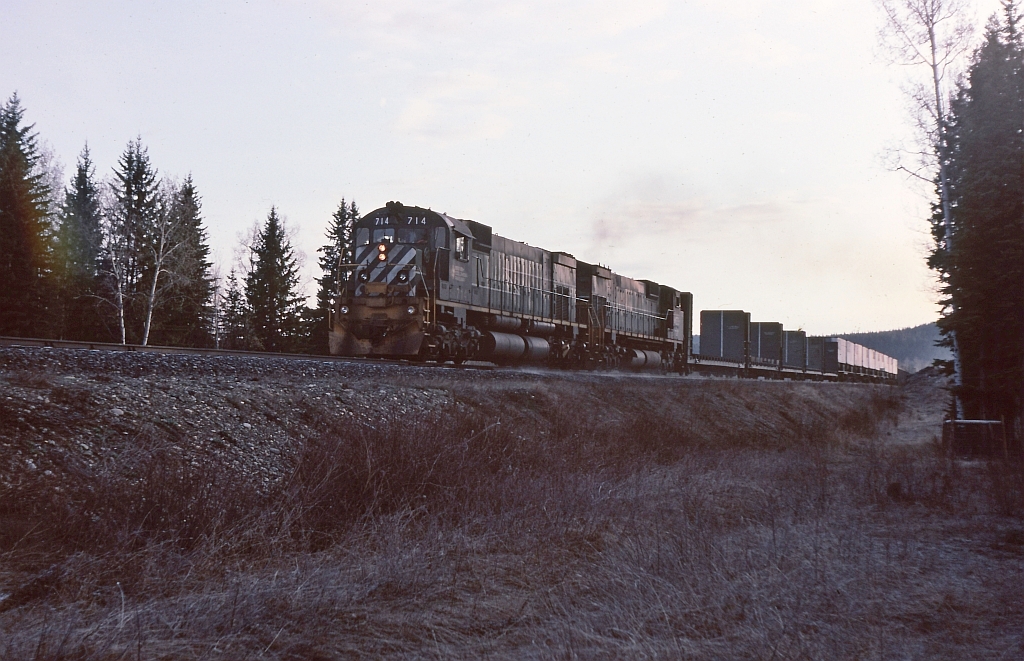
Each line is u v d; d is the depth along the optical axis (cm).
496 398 1695
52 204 5150
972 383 2212
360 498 966
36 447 883
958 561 885
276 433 1130
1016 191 2016
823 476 1469
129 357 1296
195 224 5634
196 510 830
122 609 586
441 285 2436
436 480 1045
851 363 6562
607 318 3556
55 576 667
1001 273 2047
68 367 1173
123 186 5519
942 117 2400
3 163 4962
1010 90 2077
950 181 2402
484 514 970
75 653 521
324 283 6338
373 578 715
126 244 4534
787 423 2778
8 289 4419
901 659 570
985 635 628
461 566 777
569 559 821
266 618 607
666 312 4266
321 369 1557
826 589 722
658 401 2300
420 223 2492
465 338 2547
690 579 730
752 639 591
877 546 943
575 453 1412
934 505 1245
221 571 729
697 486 1262
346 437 1106
